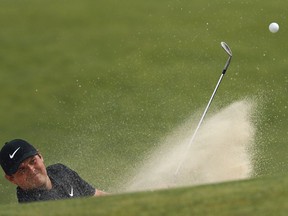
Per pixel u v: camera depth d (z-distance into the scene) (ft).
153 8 198.90
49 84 162.71
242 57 166.50
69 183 85.92
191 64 166.40
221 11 191.31
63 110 151.12
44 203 63.00
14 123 146.51
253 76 157.58
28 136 140.56
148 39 180.55
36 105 153.79
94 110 149.38
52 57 175.63
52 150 132.57
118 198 61.00
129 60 171.42
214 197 59.06
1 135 141.59
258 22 183.21
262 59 165.07
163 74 162.71
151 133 134.51
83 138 136.36
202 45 174.50
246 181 63.67
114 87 159.02
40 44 183.32
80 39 184.34
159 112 144.25
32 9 205.87
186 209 57.06
